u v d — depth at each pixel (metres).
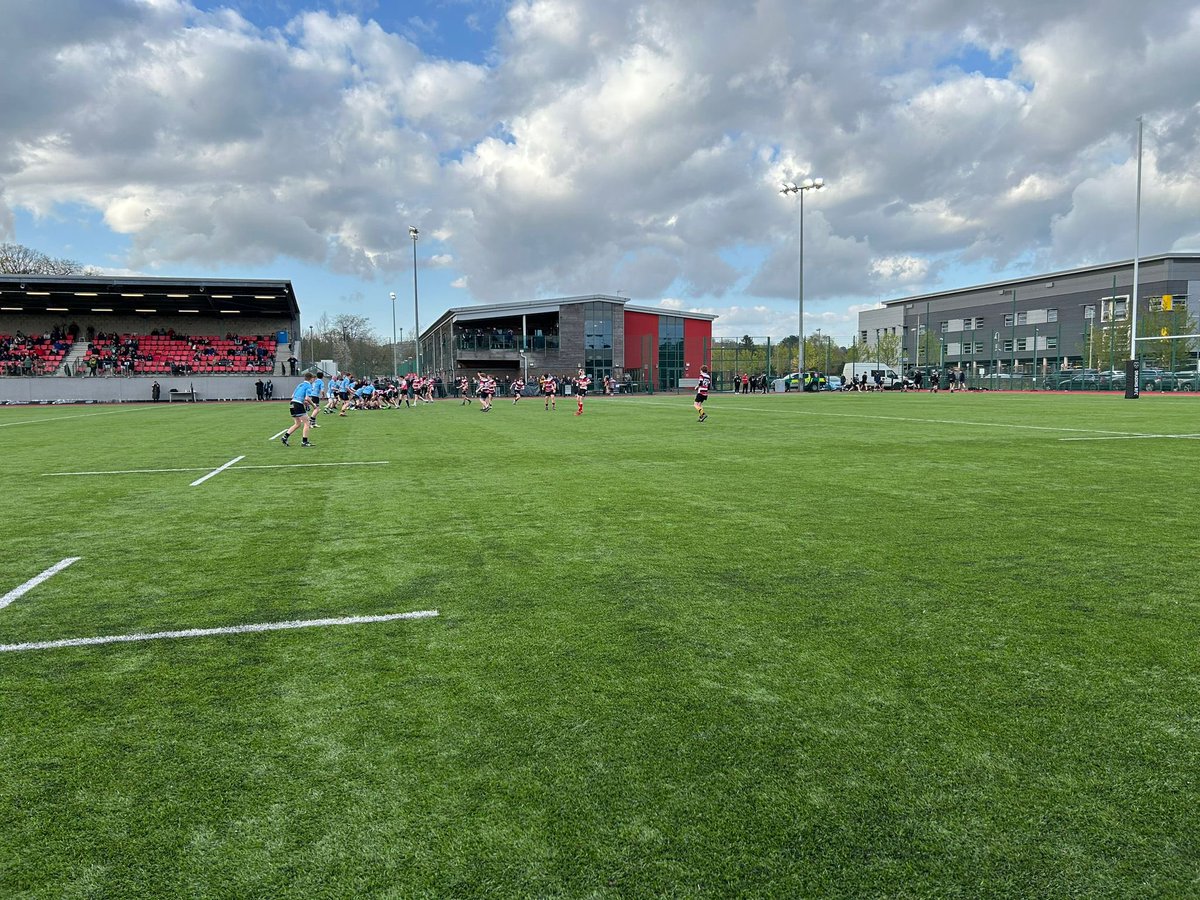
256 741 3.19
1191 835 2.50
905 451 13.70
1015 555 6.04
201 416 28.95
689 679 3.72
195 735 3.25
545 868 2.38
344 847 2.49
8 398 44.47
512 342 64.56
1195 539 6.55
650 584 5.33
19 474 11.59
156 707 3.52
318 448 15.32
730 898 2.23
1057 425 19.42
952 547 6.33
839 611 4.70
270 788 2.84
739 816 2.62
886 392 54.88
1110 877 2.31
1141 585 5.19
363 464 12.55
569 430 19.66
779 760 2.97
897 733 3.17
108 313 52.12
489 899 2.25
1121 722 3.24
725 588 5.21
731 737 3.15
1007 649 4.05
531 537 6.88
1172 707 3.37
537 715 3.37
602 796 2.75
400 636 4.38
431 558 6.16
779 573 5.57
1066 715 3.31
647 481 10.31
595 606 4.86
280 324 54.81
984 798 2.71
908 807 2.66
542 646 4.19
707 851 2.45
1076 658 3.92
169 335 52.59
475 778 2.88
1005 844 2.46
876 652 4.04
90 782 2.90
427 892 2.28
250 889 2.31
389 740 3.18
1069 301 73.56
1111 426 18.95
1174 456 12.54
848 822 2.59
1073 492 9.05
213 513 8.27
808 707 3.41
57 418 28.33
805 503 8.48
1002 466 11.49
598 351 63.75
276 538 7.00
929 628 4.38
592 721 3.31
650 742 3.12
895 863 2.38
